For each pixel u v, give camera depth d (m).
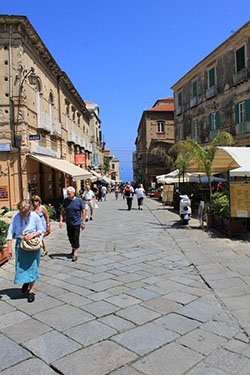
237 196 8.70
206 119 24.80
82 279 5.82
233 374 2.89
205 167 11.19
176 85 30.91
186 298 4.75
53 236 10.57
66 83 23.05
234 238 8.88
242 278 5.52
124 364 3.09
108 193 52.84
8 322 4.10
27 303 4.73
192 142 11.31
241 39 19.73
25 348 3.43
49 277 6.02
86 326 3.91
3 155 14.21
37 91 17.03
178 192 18.92
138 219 14.87
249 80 19.22
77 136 27.59
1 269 6.68
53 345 3.47
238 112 20.53
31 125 15.48
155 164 45.56
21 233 4.86
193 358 3.16
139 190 20.14
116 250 8.21
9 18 13.74
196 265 6.50
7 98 14.20
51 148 19.00
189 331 3.72
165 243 8.92
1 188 14.17
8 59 14.16
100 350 3.34
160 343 3.46
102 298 4.82
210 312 4.23
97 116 46.91
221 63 22.27
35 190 16.02
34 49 16.09
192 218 14.18
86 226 12.95
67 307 4.53
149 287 5.28
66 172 15.48
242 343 3.42
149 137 46.22
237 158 10.27
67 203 7.48
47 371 3.02
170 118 46.41
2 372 3.01
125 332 3.73
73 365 3.09
